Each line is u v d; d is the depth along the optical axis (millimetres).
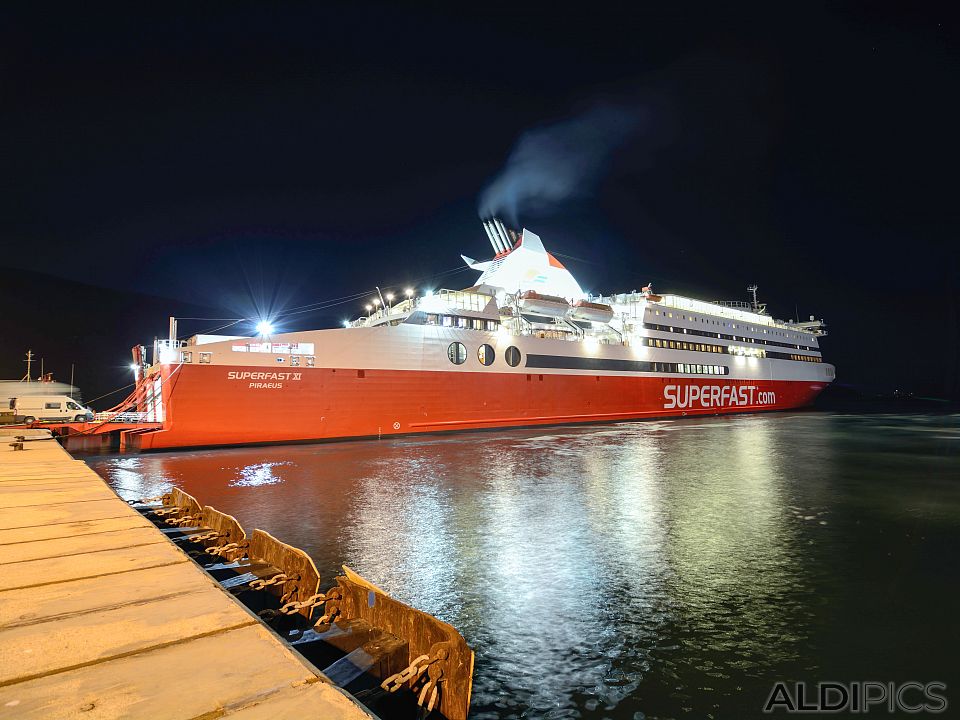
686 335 48625
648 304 45438
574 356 39312
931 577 8758
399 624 4824
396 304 36438
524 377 36375
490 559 9703
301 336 28047
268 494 15586
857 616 7328
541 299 37594
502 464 21297
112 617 3746
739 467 20625
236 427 26375
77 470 11312
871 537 11055
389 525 12047
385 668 4504
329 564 9469
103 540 5891
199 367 25672
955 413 62594
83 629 3529
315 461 22188
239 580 6797
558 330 40406
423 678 4332
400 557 9828
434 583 8562
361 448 26312
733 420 45812
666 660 6211
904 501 14555
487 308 35406
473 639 6723
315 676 2945
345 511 13422
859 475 18797
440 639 4309
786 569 9164
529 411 36688
